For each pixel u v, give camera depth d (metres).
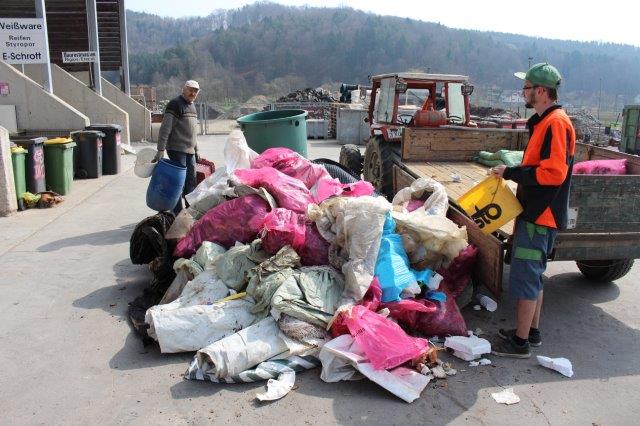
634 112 12.32
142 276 5.10
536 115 3.52
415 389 3.27
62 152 8.38
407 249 4.27
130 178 10.34
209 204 5.23
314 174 5.54
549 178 3.31
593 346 3.90
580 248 4.04
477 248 4.28
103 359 3.63
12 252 5.75
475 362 3.63
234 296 3.94
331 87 81.38
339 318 3.60
